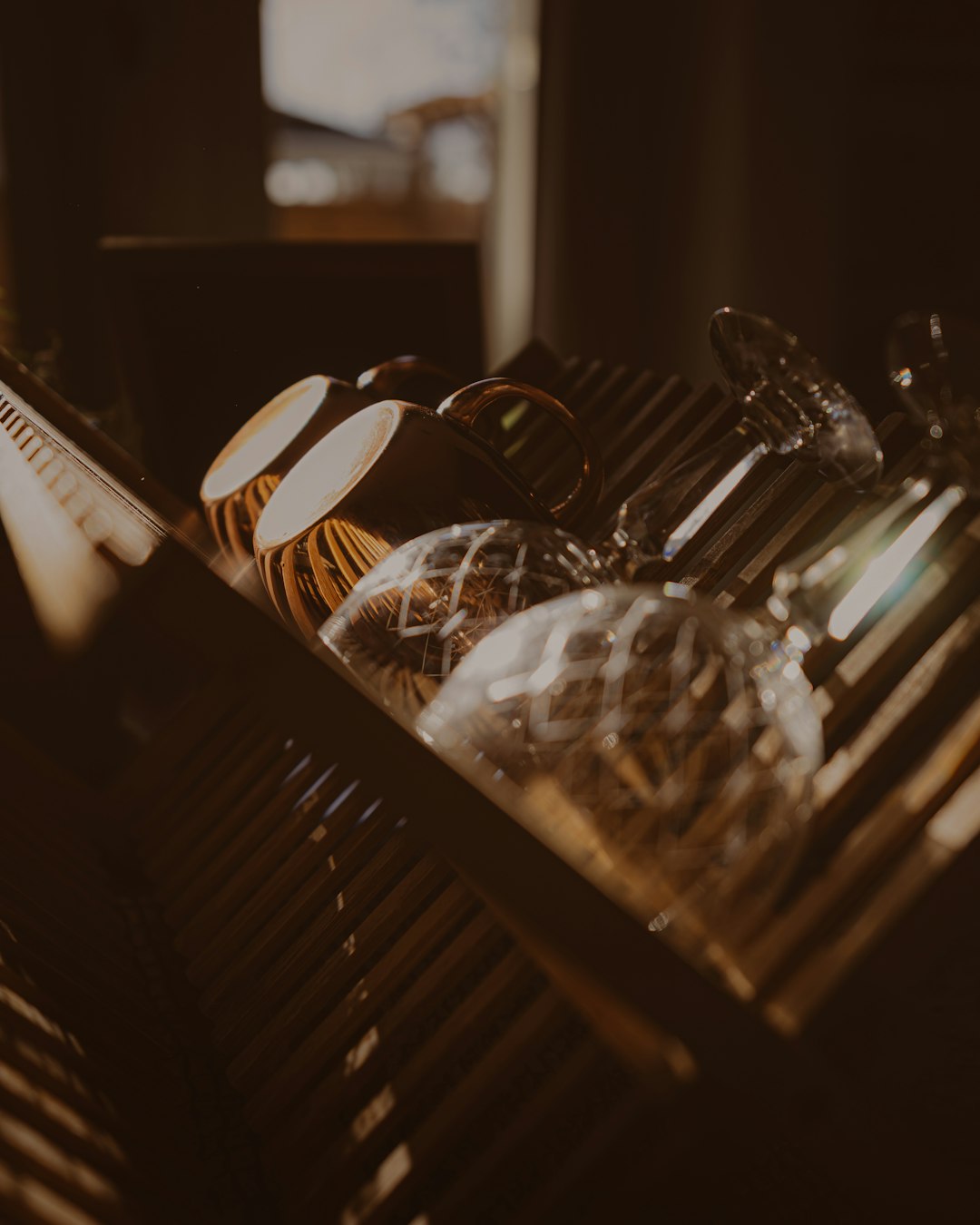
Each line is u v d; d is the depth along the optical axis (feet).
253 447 1.78
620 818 1.05
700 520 1.56
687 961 1.01
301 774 1.81
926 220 5.38
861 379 5.49
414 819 0.99
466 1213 1.20
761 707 1.06
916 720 1.17
